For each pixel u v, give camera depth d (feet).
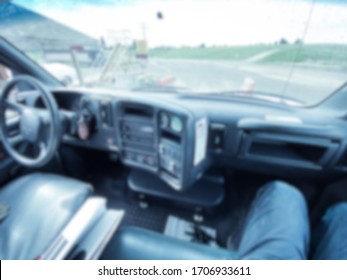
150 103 3.24
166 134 3.38
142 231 2.54
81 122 3.81
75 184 3.12
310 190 4.03
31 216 2.59
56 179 3.23
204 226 4.32
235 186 4.72
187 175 3.30
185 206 4.44
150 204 4.77
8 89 3.35
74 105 4.20
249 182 4.58
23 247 2.26
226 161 4.09
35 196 2.87
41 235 2.38
